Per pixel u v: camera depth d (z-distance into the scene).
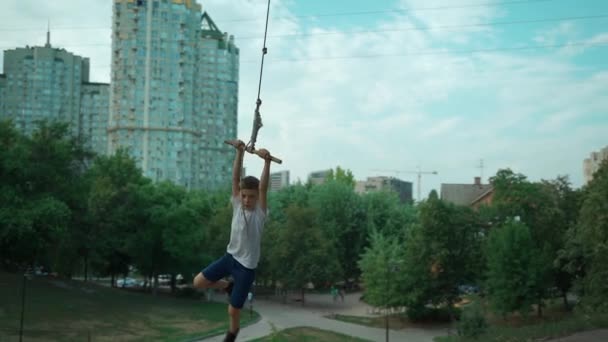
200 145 152.25
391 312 76.75
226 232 86.69
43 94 166.25
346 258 101.31
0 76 166.12
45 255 69.62
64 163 62.97
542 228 67.94
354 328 64.12
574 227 55.16
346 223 100.62
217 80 155.12
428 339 58.06
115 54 140.62
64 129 64.25
